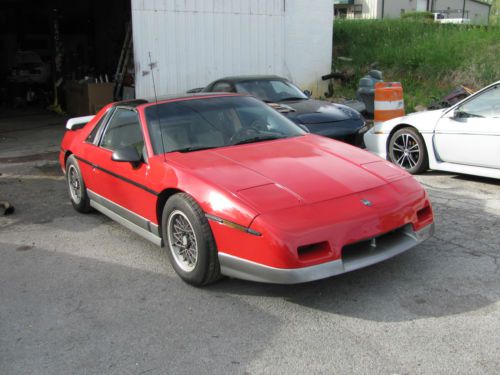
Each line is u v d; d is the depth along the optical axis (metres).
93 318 3.61
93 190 5.51
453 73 13.40
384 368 2.86
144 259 4.64
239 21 12.43
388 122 7.40
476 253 4.34
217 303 3.73
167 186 4.07
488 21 20.02
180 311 3.65
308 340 3.19
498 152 6.02
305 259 3.35
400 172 4.15
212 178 3.84
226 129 4.77
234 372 2.91
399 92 9.59
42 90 18.33
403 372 2.82
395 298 3.65
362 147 8.11
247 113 5.06
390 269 4.10
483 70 12.81
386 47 16.31
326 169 4.01
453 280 3.87
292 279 3.34
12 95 18.42
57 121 14.16
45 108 17.11
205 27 11.95
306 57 14.16
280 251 3.32
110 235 5.30
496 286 3.75
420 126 6.86
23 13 20.45
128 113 5.09
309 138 4.86
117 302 3.83
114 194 4.99
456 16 40.62
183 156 4.32
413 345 3.07
